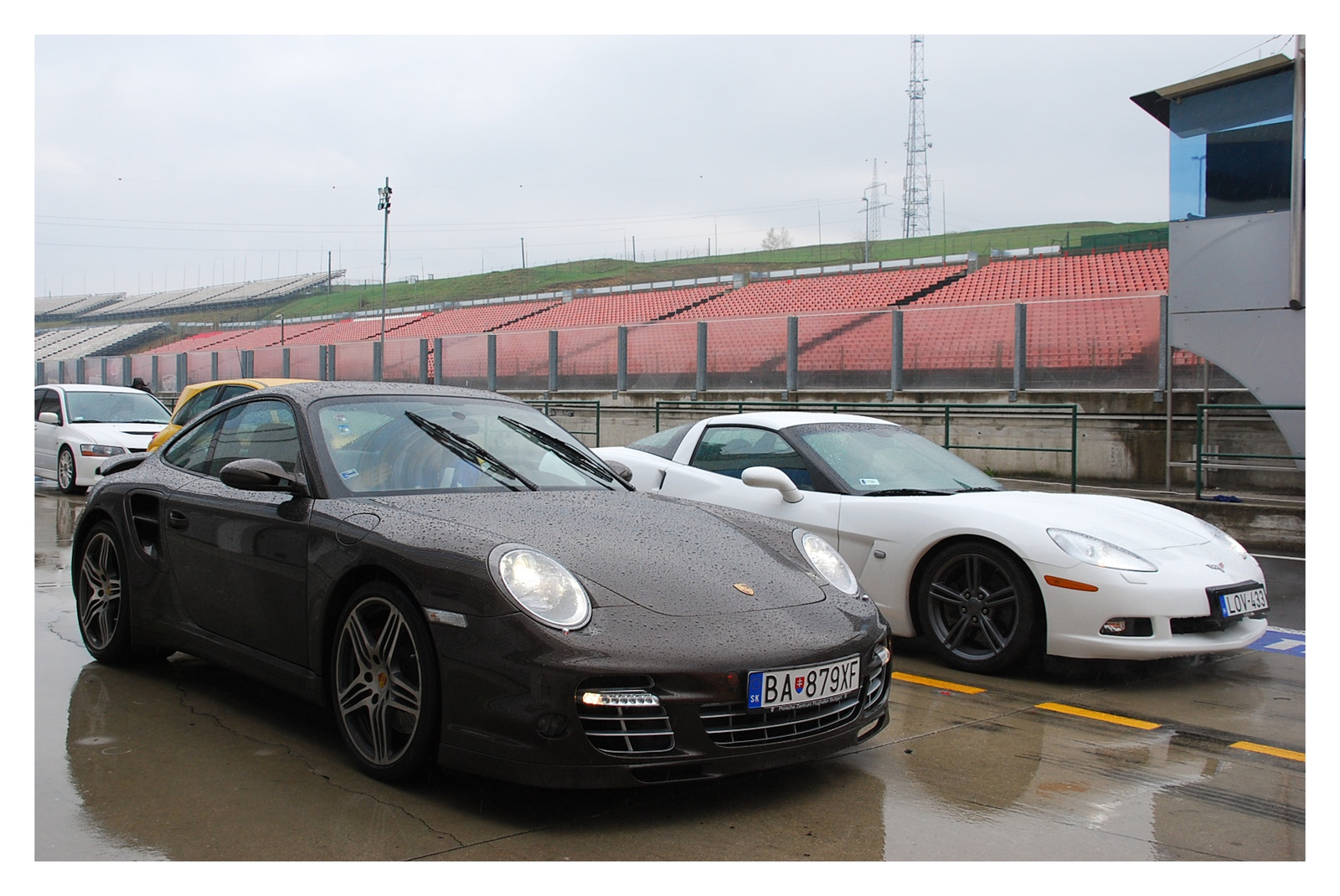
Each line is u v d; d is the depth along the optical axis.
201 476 4.20
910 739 3.86
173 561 4.10
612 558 3.20
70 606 5.77
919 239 88.81
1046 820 3.07
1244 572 4.83
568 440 4.38
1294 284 11.00
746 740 2.97
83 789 3.10
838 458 5.66
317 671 3.38
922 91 89.69
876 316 16.55
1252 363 11.45
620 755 2.79
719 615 3.07
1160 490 12.52
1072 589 4.54
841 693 3.16
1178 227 11.87
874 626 3.41
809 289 33.84
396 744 3.16
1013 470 14.67
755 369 18.31
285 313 77.44
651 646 2.88
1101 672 4.93
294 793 3.08
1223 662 5.21
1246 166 11.50
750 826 2.96
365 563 3.21
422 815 2.94
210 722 3.77
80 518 4.67
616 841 2.82
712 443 6.20
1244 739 3.92
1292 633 5.93
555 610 2.89
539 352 22.00
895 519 5.11
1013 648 4.69
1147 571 4.55
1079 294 27.11
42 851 2.66
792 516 5.47
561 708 2.77
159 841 2.74
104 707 3.94
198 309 83.50
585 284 81.88
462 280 87.75
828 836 2.90
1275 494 11.86
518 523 3.34
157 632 4.21
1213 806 3.20
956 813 3.10
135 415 12.67
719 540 3.55
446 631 2.94
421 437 3.91
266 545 3.61
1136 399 13.61
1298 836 2.97
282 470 3.60
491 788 3.16
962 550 4.90
